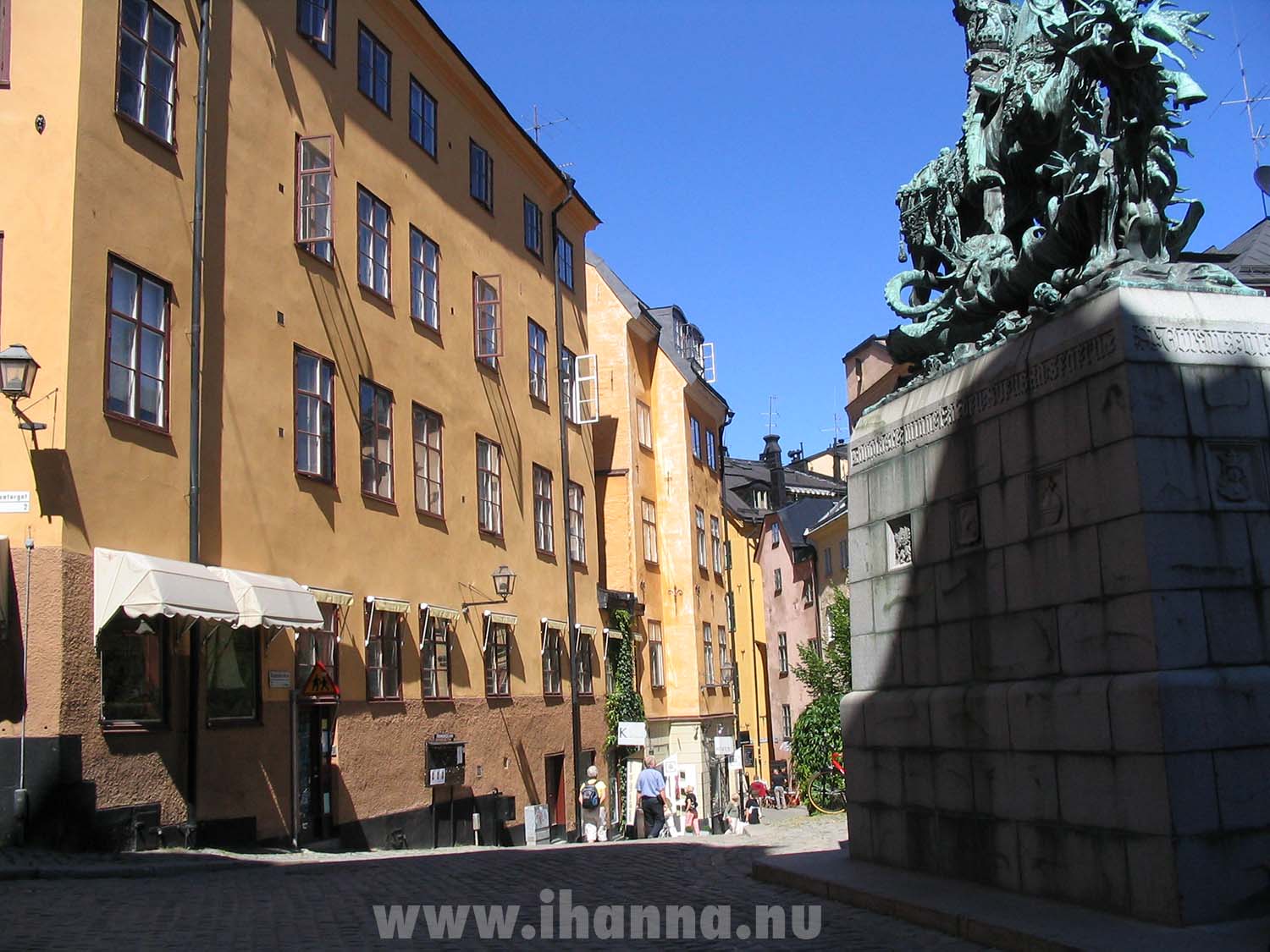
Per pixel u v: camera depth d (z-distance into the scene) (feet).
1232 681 25.29
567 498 97.14
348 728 61.87
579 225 107.76
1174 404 26.81
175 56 52.13
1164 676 25.07
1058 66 33.88
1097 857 26.22
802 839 52.70
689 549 123.65
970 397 32.27
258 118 59.06
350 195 67.26
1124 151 29.14
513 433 88.43
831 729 96.58
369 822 62.75
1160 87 28.76
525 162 95.40
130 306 48.06
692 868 41.47
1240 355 27.50
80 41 46.34
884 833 34.71
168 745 47.50
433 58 79.51
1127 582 26.32
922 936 26.40
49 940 25.68
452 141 82.33
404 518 70.23
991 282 34.78
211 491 52.80
